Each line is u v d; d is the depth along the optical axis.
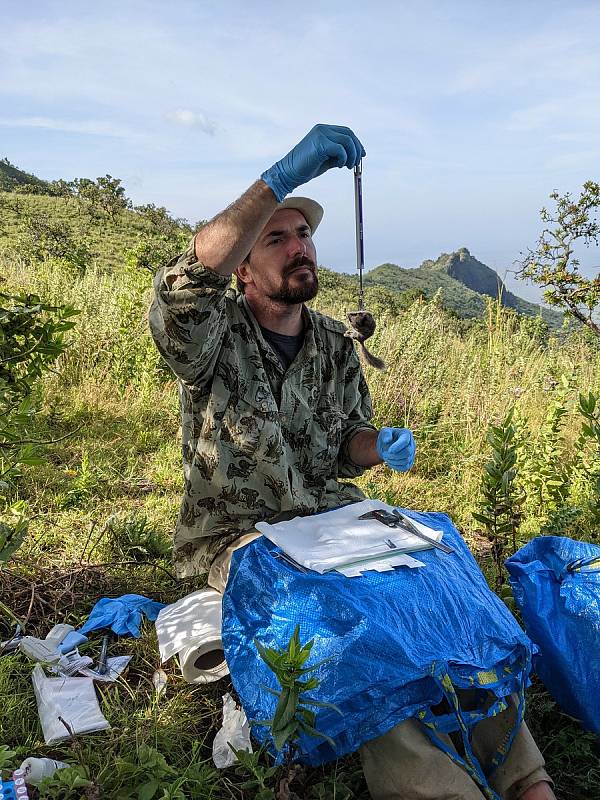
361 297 3.28
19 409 2.82
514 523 3.72
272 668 2.10
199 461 3.09
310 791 2.46
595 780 2.62
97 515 4.63
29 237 53.31
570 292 8.73
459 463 5.84
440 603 2.51
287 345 3.25
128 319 8.34
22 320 2.76
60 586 3.70
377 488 5.26
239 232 2.55
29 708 2.78
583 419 6.47
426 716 2.31
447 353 8.62
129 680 3.07
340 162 2.56
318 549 2.72
